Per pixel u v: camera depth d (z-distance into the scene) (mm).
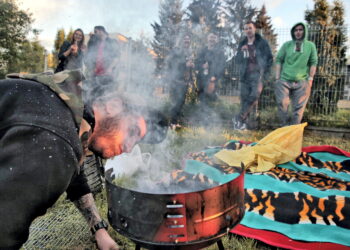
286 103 4742
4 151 740
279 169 2795
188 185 1543
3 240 780
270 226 1953
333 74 5340
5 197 739
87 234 1932
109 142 980
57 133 774
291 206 1995
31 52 9570
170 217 1010
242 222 1991
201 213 1022
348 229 1848
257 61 4574
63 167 783
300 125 3072
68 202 2340
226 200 1078
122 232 1113
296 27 4426
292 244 1812
